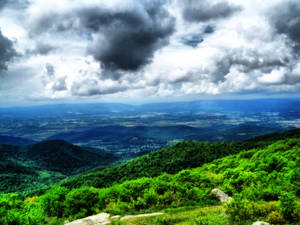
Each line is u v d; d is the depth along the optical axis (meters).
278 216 8.91
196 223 9.59
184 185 17.97
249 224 8.84
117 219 12.91
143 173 75.12
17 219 13.43
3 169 173.25
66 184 90.50
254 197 13.09
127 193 17.84
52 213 17.45
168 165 75.56
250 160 38.97
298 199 11.62
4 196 15.38
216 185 20.34
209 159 73.12
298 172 14.48
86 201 16.94
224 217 9.93
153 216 11.93
